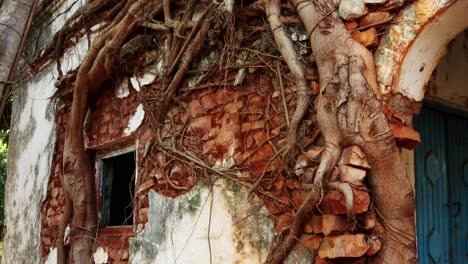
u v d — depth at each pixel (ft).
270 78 12.03
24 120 24.16
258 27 12.25
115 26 16.07
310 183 10.39
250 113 12.36
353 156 9.78
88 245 17.53
